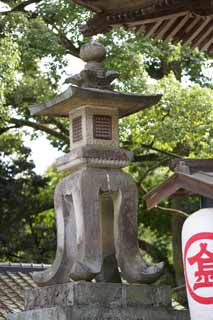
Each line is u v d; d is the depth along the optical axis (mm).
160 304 7094
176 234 19188
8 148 19672
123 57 15727
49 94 16547
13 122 18078
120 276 7293
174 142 15586
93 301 6785
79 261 6984
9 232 19844
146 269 7133
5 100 15758
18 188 19766
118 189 7270
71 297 6773
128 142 16641
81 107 7375
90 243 7047
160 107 15359
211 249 5938
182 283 18625
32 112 7797
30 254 20219
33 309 7148
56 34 17250
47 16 16984
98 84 7484
